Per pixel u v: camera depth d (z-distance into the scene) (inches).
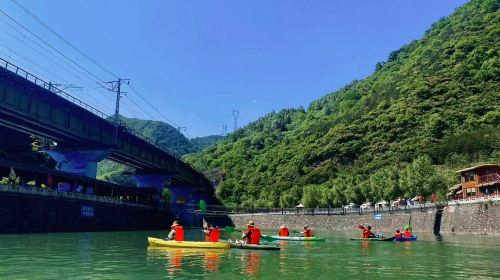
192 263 870.4
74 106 2167.8
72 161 2511.1
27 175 2031.3
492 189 2511.1
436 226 2534.5
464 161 4015.8
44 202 1775.3
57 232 1818.4
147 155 3184.1
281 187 5388.8
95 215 2142.0
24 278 649.6
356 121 5866.1
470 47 5949.8
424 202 3031.5
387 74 7691.9
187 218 3422.7
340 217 3447.3
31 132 2300.7
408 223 2822.3
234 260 936.9
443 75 5708.7
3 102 1712.6
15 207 1617.9
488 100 4877.0
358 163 4992.6
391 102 5885.8
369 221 3191.4
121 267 791.7
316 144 5851.4
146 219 2746.1
